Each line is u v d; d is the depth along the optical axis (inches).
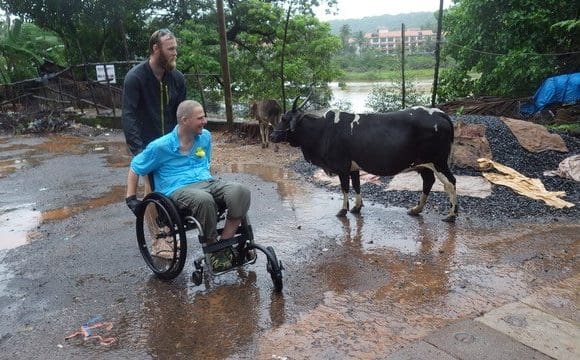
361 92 903.7
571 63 434.6
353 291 150.2
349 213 220.8
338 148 207.0
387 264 167.8
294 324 133.5
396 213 217.5
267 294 150.5
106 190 278.7
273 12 644.1
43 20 678.5
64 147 421.1
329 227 205.2
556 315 132.1
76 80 621.6
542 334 123.6
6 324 140.2
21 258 187.2
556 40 452.4
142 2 666.2
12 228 222.5
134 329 134.9
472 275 156.7
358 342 124.0
